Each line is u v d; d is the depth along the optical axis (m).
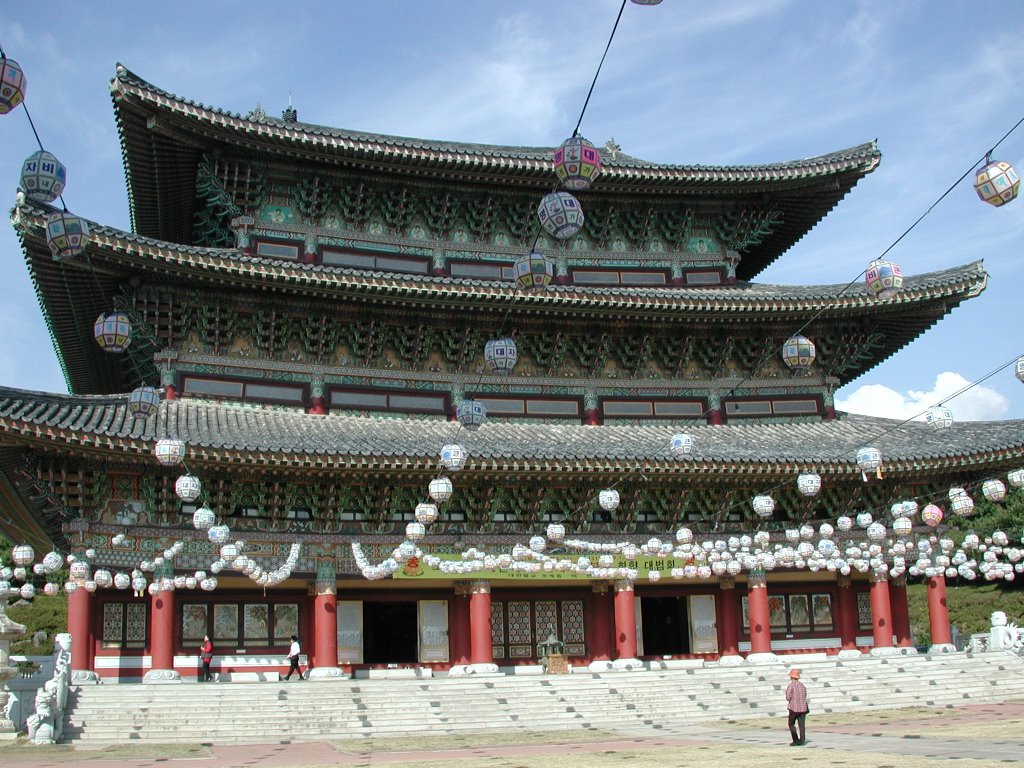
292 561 36.94
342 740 29.56
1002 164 19.14
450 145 46.47
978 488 46.69
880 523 42.16
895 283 25.44
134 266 38.12
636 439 42.53
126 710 30.28
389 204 45.88
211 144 41.81
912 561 44.31
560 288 42.75
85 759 24.91
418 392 43.66
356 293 40.78
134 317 39.72
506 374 44.88
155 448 30.08
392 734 30.86
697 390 46.88
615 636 42.09
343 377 42.78
